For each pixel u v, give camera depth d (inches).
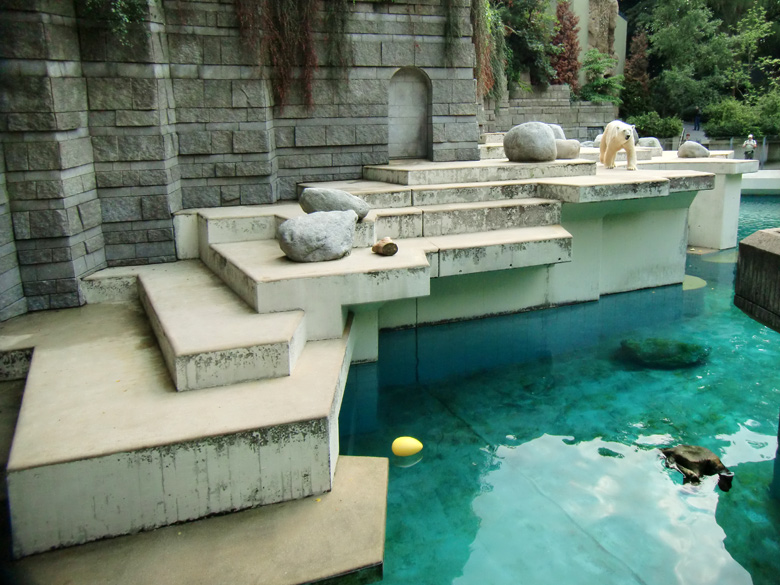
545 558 137.8
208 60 278.5
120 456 131.8
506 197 295.1
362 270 198.4
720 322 290.2
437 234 264.4
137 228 263.6
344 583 127.3
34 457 129.3
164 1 267.7
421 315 277.6
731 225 434.0
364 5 316.2
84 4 237.0
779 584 128.9
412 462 178.5
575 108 903.1
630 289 333.1
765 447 184.7
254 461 142.3
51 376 171.8
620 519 151.8
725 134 919.7
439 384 231.1
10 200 223.3
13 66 212.8
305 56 304.5
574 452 183.6
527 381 232.8
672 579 131.1
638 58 1079.0
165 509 137.8
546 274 296.7
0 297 218.5
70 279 234.8
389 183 305.4
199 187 287.6
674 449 179.9
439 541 143.6
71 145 232.8
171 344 165.5
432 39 334.6
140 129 255.0
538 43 864.9
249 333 172.9
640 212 321.4
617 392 222.8
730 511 154.1
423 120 355.6
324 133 318.3
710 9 1089.4
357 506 146.6
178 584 122.8
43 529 130.3
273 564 128.2
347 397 220.2
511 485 166.7
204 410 149.0
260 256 226.7
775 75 1066.7
